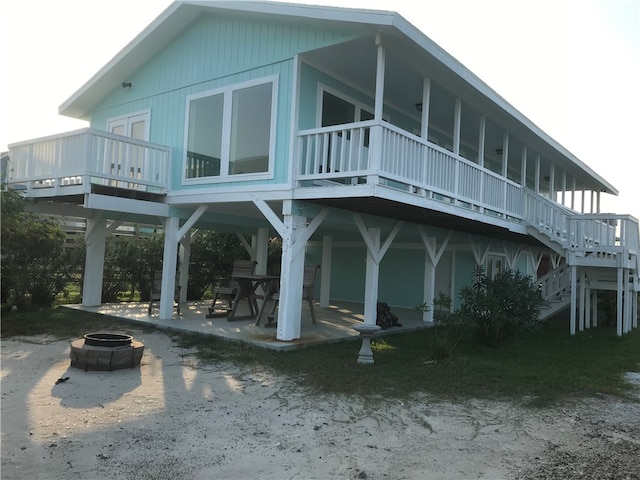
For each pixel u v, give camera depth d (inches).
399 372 271.7
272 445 174.1
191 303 558.9
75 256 512.1
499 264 695.1
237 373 265.9
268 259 786.8
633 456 169.8
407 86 405.7
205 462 158.9
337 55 344.2
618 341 409.7
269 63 362.0
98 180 453.4
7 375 248.5
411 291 652.1
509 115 458.9
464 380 259.3
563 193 701.9
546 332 466.0
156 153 418.0
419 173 346.9
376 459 164.4
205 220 450.0
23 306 460.8
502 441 181.6
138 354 272.8
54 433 176.7
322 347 335.9
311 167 350.9
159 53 450.9
